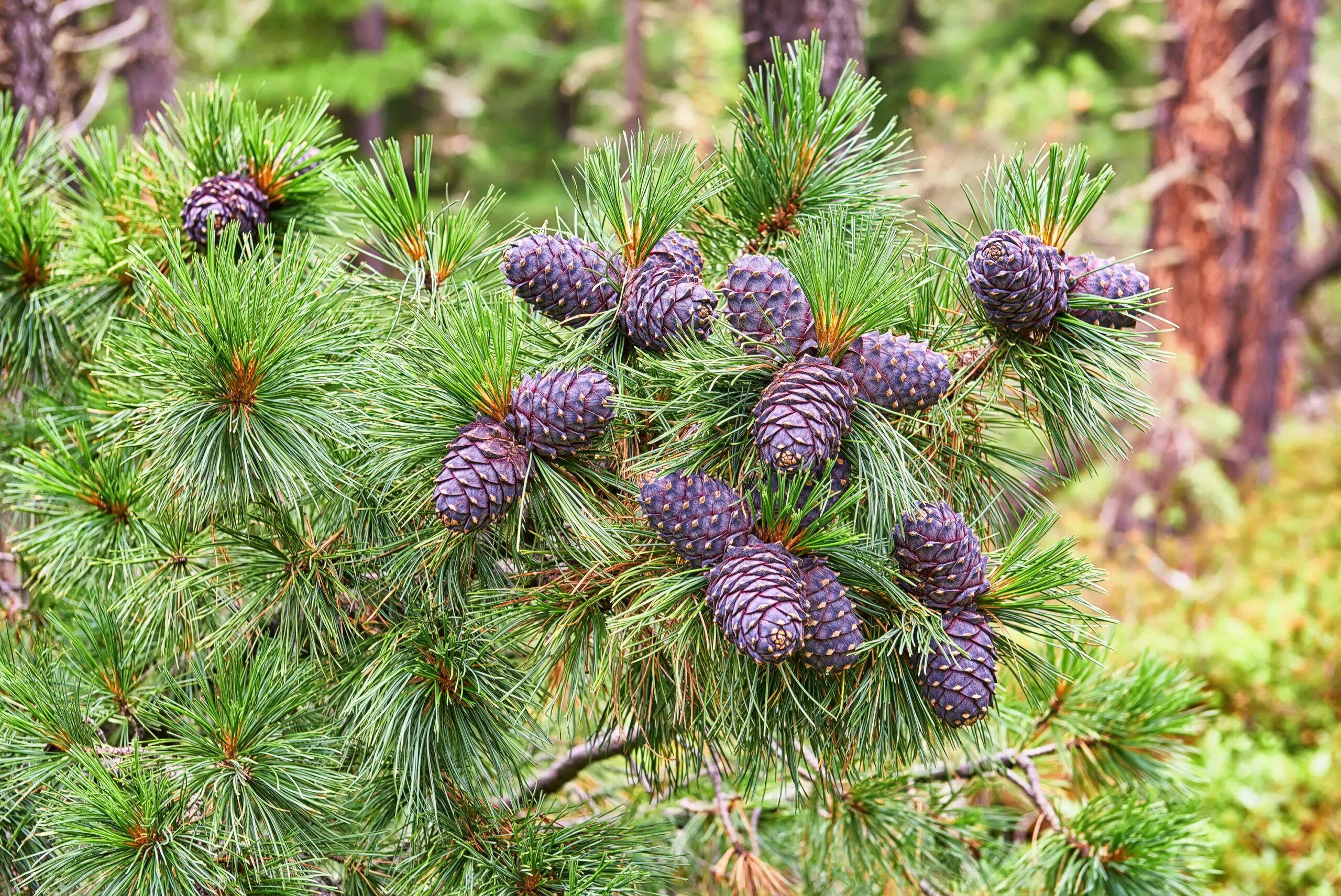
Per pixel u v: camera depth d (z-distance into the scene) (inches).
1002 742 78.9
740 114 70.0
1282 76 273.7
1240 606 197.9
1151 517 263.3
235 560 70.3
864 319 63.0
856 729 65.5
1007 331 66.0
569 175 456.8
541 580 68.1
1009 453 68.0
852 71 70.2
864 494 63.0
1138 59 413.1
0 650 72.2
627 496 65.7
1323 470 305.1
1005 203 66.6
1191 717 77.2
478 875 70.4
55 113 108.9
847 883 80.8
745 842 82.0
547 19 493.7
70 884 66.8
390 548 68.1
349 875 72.8
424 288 70.6
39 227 73.4
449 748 68.9
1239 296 292.2
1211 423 261.1
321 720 71.2
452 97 436.5
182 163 74.9
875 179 70.6
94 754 69.2
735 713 64.7
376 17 375.9
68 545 71.1
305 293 66.4
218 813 67.1
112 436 71.6
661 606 62.9
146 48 209.6
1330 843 142.6
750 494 63.1
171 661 73.4
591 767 83.7
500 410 64.1
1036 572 64.8
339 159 74.0
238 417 65.4
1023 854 78.2
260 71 366.3
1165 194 295.6
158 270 67.2
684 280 64.6
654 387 65.4
